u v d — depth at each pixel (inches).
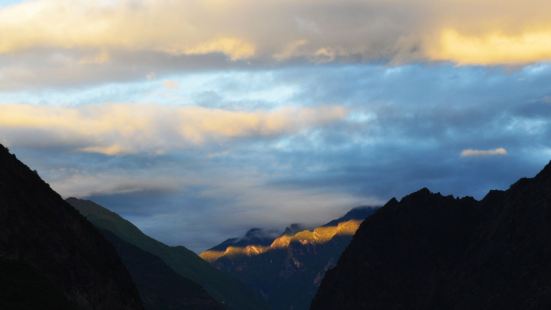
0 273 6013.8
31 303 5777.6
